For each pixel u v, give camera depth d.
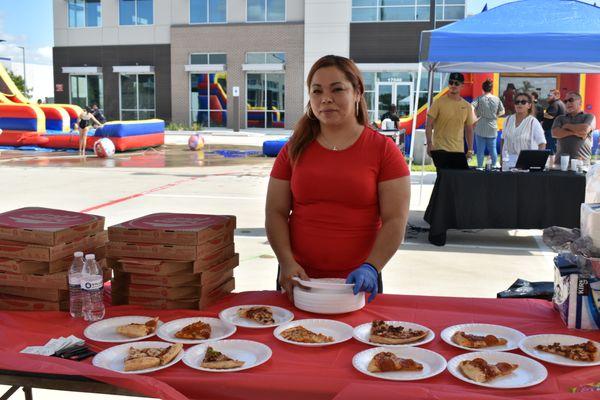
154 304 2.34
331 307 2.26
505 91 15.81
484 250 6.73
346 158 2.42
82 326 2.16
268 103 31.16
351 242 2.46
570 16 7.14
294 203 2.57
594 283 2.13
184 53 31.67
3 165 15.24
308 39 29.72
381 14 28.73
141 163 16.03
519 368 1.80
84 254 2.44
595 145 14.72
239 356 1.91
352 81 2.39
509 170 7.15
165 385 1.61
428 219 7.05
